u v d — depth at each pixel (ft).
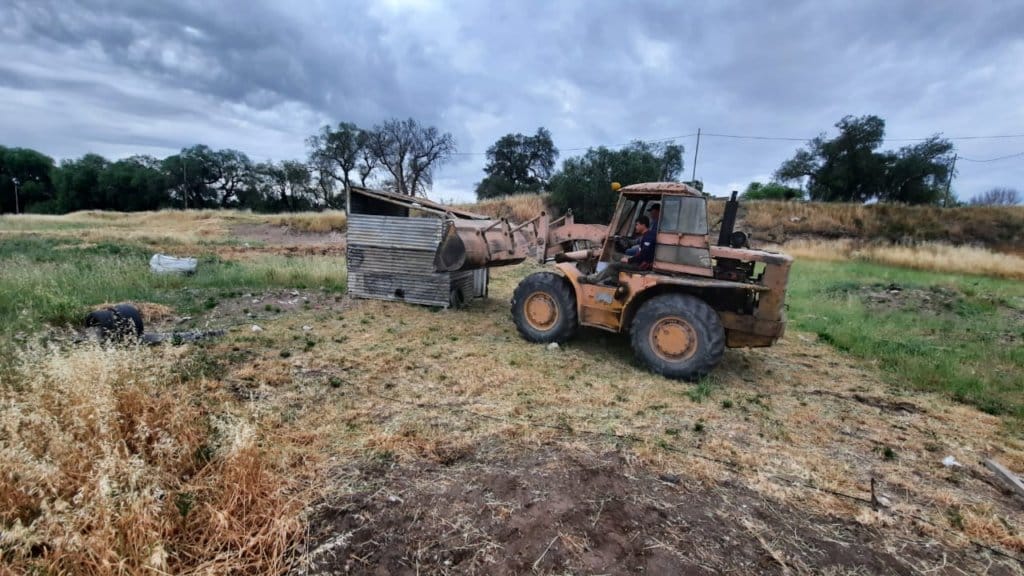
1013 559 8.21
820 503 9.49
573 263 19.44
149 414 9.34
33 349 11.21
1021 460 11.69
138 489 7.41
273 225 80.79
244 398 12.71
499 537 7.87
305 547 7.45
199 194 171.53
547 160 160.15
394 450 10.43
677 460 10.73
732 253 16.07
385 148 146.92
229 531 7.28
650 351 16.48
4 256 35.12
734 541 8.16
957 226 84.17
